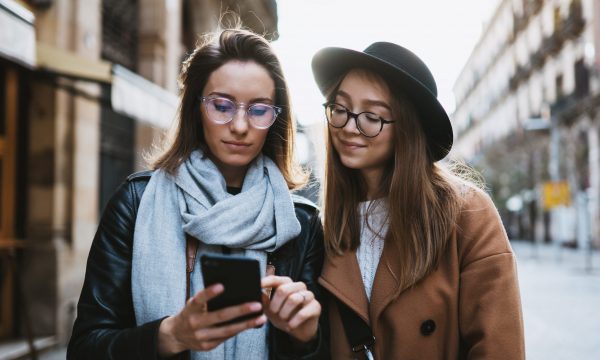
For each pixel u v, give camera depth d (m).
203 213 1.47
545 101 31.88
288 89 1.63
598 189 23.70
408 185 1.68
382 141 1.71
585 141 24.62
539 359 5.41
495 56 46.38
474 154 56.22
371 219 1.81
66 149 5.74
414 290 1.66
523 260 21.02
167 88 9.13
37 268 5.40
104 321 1.38
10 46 3.56
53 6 5.63
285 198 1.61
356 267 1.74
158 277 1.43
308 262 1.71
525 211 38.72
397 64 1.73
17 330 5.34
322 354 1.47
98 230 1.52
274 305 1.29
